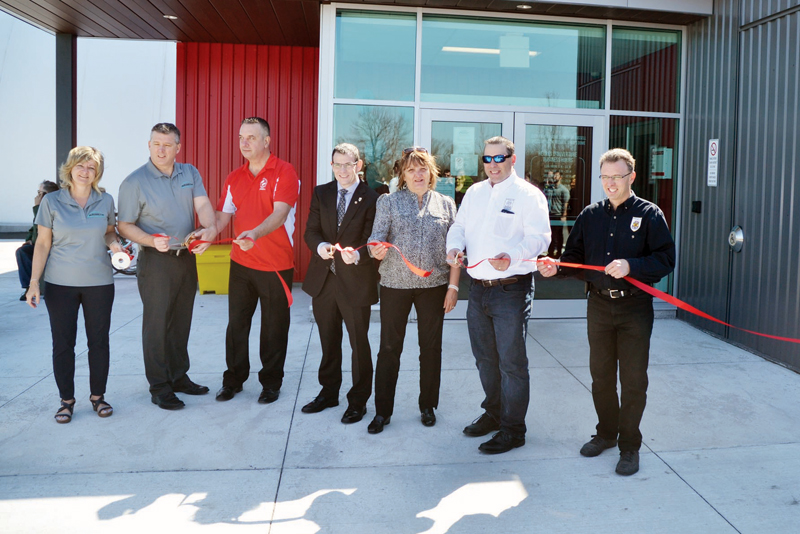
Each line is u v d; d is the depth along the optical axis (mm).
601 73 6277
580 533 2447
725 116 5598
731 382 4332
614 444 3225
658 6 5801
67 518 2523
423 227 3336
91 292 3592
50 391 4074
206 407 3811
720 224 5641
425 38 6074
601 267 2934
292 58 8367
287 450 3197
